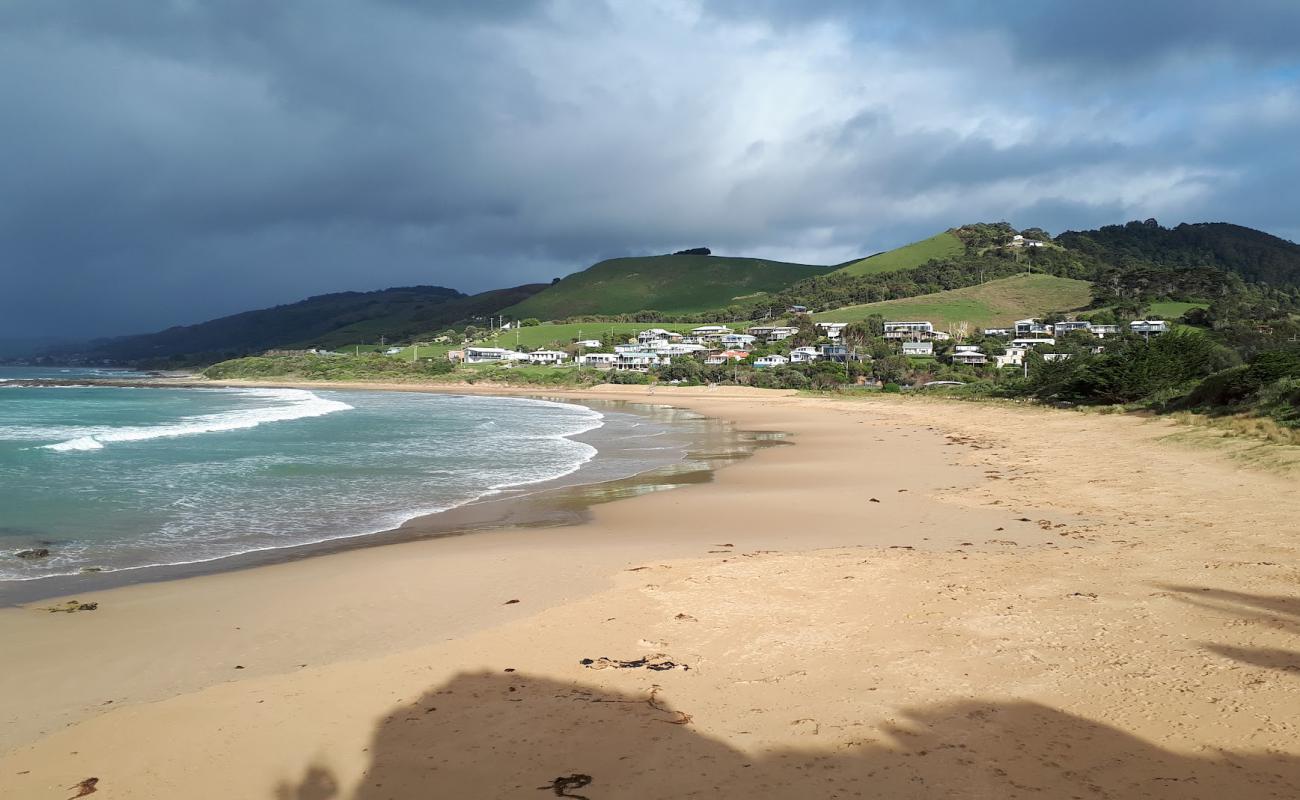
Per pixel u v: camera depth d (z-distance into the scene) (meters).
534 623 8.22
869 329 130.50
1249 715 5.26
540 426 41.28
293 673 7.02
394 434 34.22
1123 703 5.59
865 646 7.05
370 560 11.75
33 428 34.06
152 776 5.14
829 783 4.68
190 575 11.01
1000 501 16.03
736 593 9.05
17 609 9.21
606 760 5.12
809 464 23.91
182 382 129.38
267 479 20.27
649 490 19.14
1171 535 11.73
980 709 5.62
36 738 5.79
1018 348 106.62
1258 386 29.00
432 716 5.93
